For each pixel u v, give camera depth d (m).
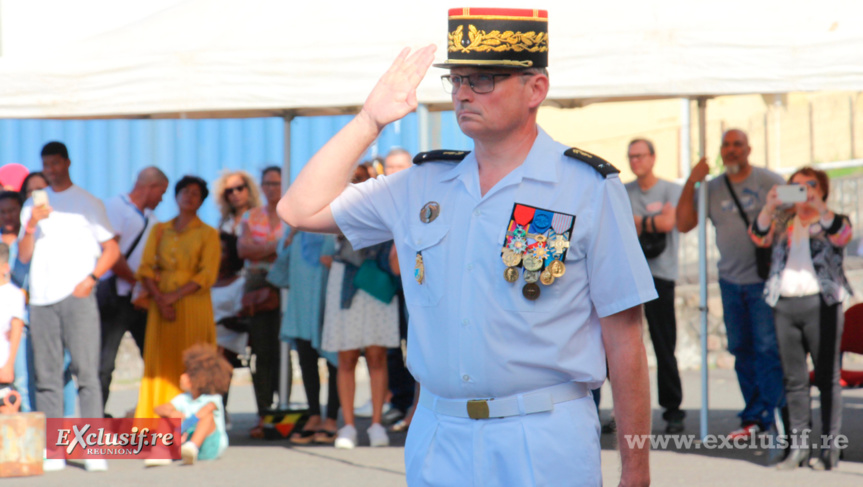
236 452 11.98
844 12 9.78
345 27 10.45
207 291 12.42
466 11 4.14
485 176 4.31
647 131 25.31
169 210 20.56
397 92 4.39
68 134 20.47
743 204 11.52
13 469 10.56
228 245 13.88
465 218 4.26
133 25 11.55
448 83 4.41
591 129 25.88
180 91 10.52
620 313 4.16
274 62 10.34
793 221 9.97
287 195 4.58
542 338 4.09
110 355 13.12
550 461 4.09
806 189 9.84
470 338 4.16
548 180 4.17
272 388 13.38
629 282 4.09
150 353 12.23
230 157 20.70
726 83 9.66
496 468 4.14
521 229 4.14
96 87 10.69
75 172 20.50
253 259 13.32
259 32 10.58
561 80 9.91
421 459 4.35
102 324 13.11
